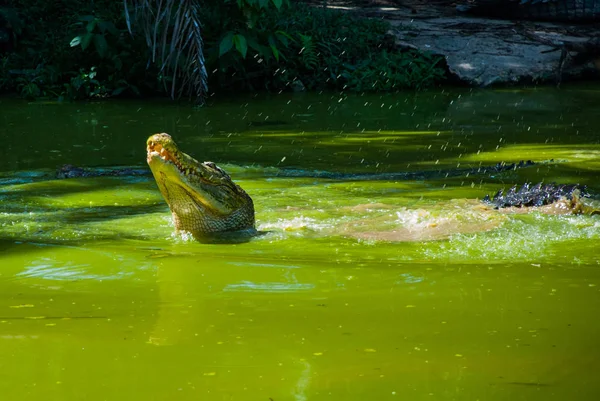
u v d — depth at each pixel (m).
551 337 4.99
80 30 22.39
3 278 6.62
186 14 19.19
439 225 8.58
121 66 21.08
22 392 4.18
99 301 5.88
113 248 7.71
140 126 16.42
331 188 10.80
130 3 22.58
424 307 5.65
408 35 25.14
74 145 14.22
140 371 4.46
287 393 4.13
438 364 4.53
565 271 6.72
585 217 9.01
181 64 20.58
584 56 24.58
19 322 5.38
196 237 8.36
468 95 21.48
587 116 17.52
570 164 12.17
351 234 8.33
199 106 19.42
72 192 10.59
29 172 11.95
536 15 27.58
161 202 10.07
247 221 8.63
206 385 4.25
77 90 20.53
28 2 24.61
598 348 4.79
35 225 8.76
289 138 15.12
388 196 10.25
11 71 21.50
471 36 25.27
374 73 22.70
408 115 18.06
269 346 4.83
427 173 11.76
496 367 4.48
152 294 6.07
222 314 5.51
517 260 7.15
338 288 6.18
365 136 15.32
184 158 8.00
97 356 4.69
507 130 15.79
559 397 4.09
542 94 21.45
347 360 4.59
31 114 18.02
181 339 4.98
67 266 7.01
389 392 4.15
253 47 20.98
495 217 8.95
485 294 5.98
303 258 7.32
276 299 5.89
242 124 16.83
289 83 22.58
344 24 25.20
